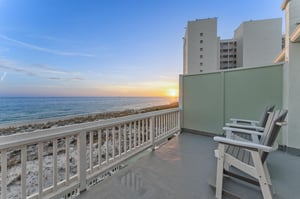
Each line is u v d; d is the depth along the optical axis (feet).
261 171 5.75
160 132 13.84
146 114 11.50
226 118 15.42
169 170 8.96
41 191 5.45
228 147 7.35
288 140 11.55
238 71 14.74
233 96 15.02
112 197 6.54
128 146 10.12
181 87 18.28
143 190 7.04
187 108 18.03
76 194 6.64
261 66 13.51
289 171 8.82
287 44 11.98
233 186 7.27
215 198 6.50
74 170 8.19
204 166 9.45
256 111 13.82
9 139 4.57
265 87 13.38
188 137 16.08
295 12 11.45
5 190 4.58
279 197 6.56
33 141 5.09
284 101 12.34
